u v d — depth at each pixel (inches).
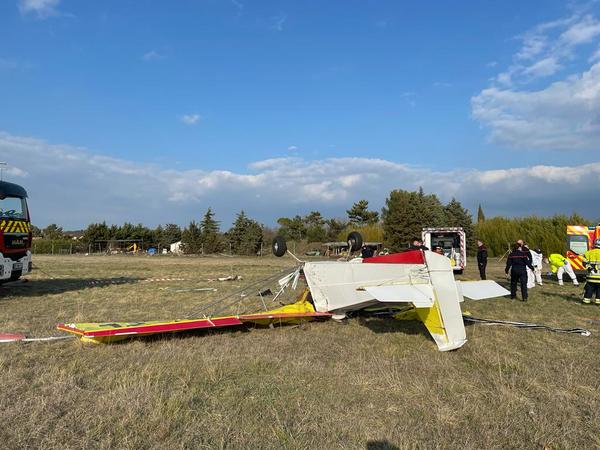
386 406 154.8
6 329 280.1
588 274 419.2
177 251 2415.1
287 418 142.9
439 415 146.1
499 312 373.4
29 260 460.8
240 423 138.7
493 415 146.5
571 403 159.5
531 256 552.1
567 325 313.6
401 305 323.3
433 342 252.4
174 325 257.3
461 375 190.7
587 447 126.9
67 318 325.1
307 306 327.6
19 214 442.3
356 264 296.0
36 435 125.9
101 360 209.6
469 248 1764.3
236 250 2121.1
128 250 2541.8
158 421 135.6
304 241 2336.4
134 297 446.9
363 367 200.2
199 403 153.9
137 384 169.0
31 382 175.3
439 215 1899.6
